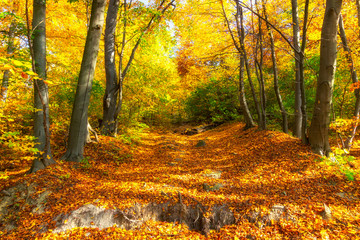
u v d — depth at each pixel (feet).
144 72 34.88
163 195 14.93
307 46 31.89
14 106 21.91
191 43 51.72
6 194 15.01
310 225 12.01
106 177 18.99
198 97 61.82
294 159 20.01
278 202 13.83
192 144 38.24
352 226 11.66
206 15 39.91
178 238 12.35
